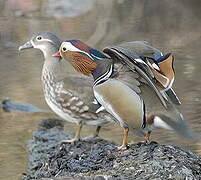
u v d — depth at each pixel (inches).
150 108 375.6
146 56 370.0
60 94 489.4
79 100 479.2
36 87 653.9
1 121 571.5
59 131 539.5
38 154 491.5
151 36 864.9
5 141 522.6
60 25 917.2
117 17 960.3
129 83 379.2
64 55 420.2
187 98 613.9
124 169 378.6
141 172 371.9
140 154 391.5
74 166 413.7
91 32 884.0
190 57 757.3
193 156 396.8
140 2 1039.6
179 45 820.6
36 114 585.6
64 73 499.5
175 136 513.3
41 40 529.7
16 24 921.5
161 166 372.8
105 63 395.9
